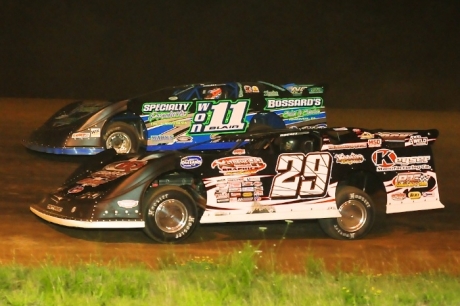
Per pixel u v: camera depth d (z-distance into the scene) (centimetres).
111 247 830
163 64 2588
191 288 607
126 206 831
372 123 1925
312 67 2684
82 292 593
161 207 845
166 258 754
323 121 1345
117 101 1241
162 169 853
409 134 943
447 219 1081
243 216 873
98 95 2330
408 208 930
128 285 611
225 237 908
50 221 851
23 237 855
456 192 1252
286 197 891
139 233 895
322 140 912
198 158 868
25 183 1114
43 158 1270
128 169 877
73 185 894
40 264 689
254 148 899
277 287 630
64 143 1195
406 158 936
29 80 2359
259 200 881
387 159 928
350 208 922
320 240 921
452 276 762
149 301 574
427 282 699
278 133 913
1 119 1638
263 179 884
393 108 2402
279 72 2623
